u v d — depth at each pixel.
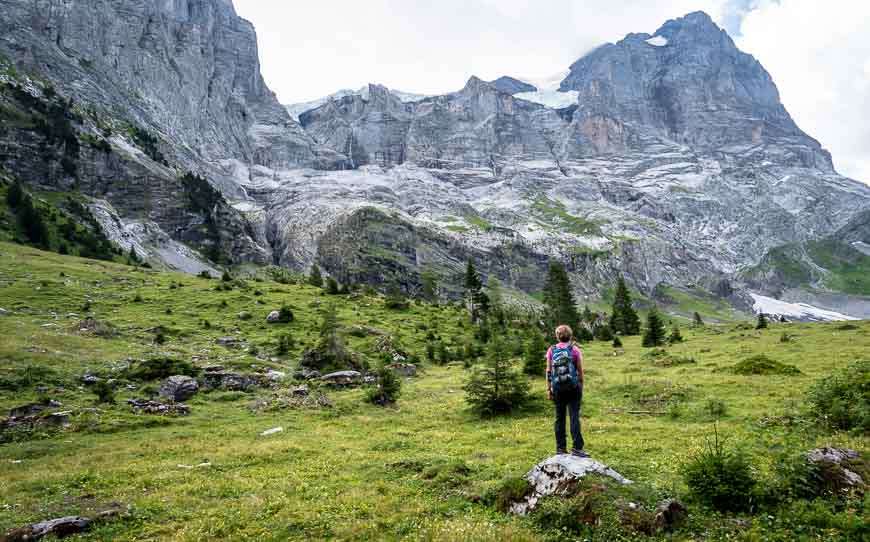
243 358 52.00
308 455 21.45
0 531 13.04
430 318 96.00
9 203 153.25
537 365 44.38
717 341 67.62
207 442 25.20
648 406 27.70
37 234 142.38
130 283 99.56
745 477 11.74
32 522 13.95
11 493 17.02
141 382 40.19
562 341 14.40
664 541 10.07
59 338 49.53
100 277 100.69
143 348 52.53
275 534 12.20
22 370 37.56
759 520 10.80
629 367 45.56
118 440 26.33
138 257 184.00
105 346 50.41
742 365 36.81
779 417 21.08
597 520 10.75
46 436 27.03
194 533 12.48
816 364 38.12
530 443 20.39
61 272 98.00
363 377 47.25
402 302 102.69
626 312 114.62
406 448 21.86
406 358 62.56
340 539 11.77
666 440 19.09
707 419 22.81
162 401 35.47
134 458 22.16
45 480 18.31
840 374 22.70
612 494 11.30
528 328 97.94
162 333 63.03
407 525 12.20
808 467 12.04
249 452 22.02
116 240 189.25
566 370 13.64
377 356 61.25
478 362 61.56
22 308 68.56
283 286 118.56
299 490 15.88
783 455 12.88
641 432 21.06
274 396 38.47
